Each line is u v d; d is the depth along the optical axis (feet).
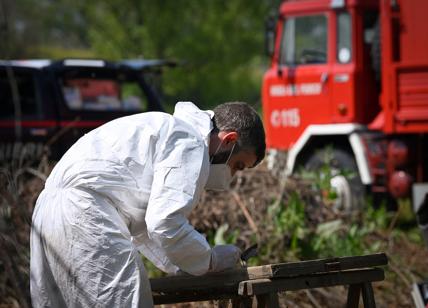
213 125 13.46
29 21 88.43
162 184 12.37
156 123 13.04
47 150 30.40
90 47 84.89
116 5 75.36
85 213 12.67
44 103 34.86
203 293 14.34
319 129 39.34
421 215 21.33
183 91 77.71
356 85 38.75
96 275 12.62
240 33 78.69
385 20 37.27
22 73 35.09
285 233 25.36
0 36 21.42
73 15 83.61
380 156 37.91
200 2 78.89
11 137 34.14
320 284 13.87
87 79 36.32
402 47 37.11
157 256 14.87
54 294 13.16
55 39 88.63
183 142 12.68
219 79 77.87
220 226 25.40
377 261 14.16
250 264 24.12
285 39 41.09
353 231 26.99
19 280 13.23
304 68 40.22
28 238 21.39
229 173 13.73
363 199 36.99
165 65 38.60
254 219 26.08
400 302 25.08
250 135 13.41
